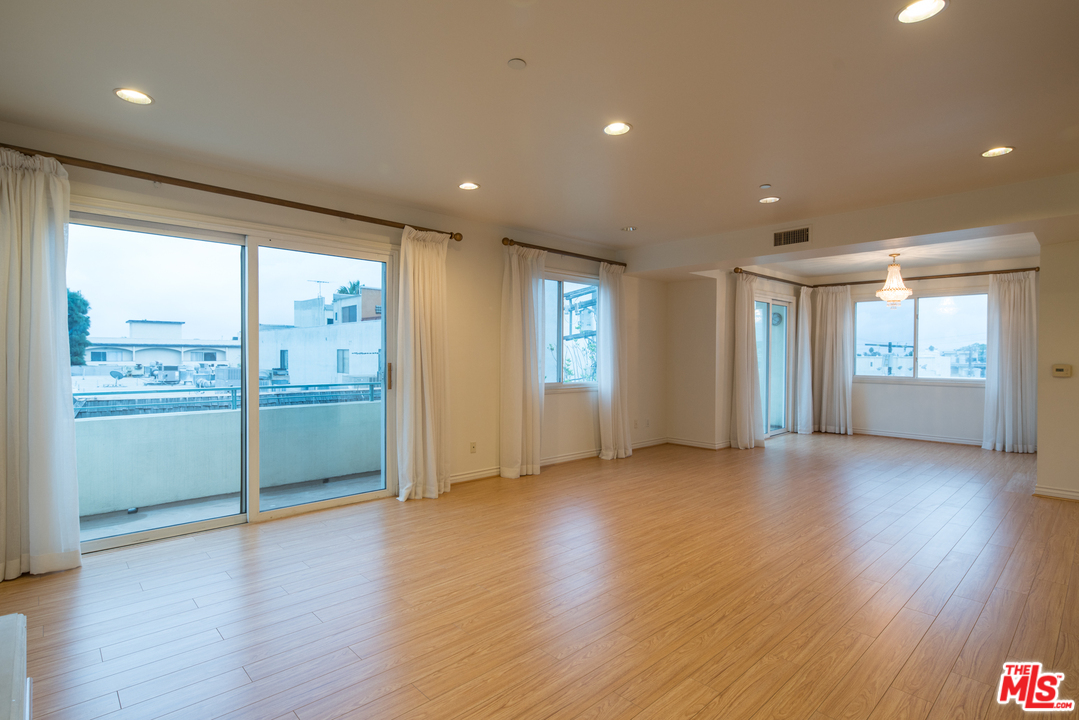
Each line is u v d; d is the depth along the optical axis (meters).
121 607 2.73
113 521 3.57
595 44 2.26
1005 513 4.38
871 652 2.35
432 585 3.02
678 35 2.19
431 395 4.85
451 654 2.33
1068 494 4.79
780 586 3.01
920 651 2.35
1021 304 7.04
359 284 4.63
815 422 9.12
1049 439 4.90
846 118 2.96
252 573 3.16
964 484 5.36
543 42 2.25
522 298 5.62
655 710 1.96
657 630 2.54
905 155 3.49
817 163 3.64
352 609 2.73
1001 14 2.02
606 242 6.37
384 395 4.80
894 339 8.45
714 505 4.60
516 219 5.29
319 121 3.04
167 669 2.21
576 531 3.93
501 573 3.18
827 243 5.03
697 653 2.34
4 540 3.01
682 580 3.09
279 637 2.46
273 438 4.21
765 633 2.51
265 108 2.88
